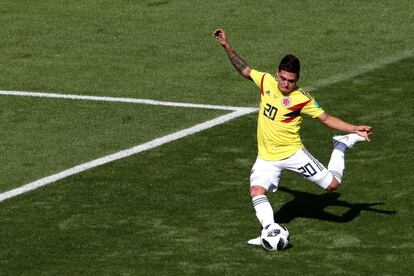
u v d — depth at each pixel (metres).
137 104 59.28
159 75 64.75
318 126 54.62
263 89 39.66
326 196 44.88
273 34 72.44
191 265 38.03
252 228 41.50
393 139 52.22
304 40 71.19
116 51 69.44
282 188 45.91
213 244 39.94
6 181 47.50
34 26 74.31
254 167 40.12
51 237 40.84
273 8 77.38
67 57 68.38
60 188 46.38
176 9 77.50
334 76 63.88
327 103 58.78
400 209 43.25
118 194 45.53
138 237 40.69
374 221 42.00
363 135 39.03
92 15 76.44
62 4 78.88
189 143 52.44
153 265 38.06
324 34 72.25
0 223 42.34
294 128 39.50
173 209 43.66
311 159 39.94
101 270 37.72
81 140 53.31
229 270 37.53
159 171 48.41
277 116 39.22
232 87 62.31
